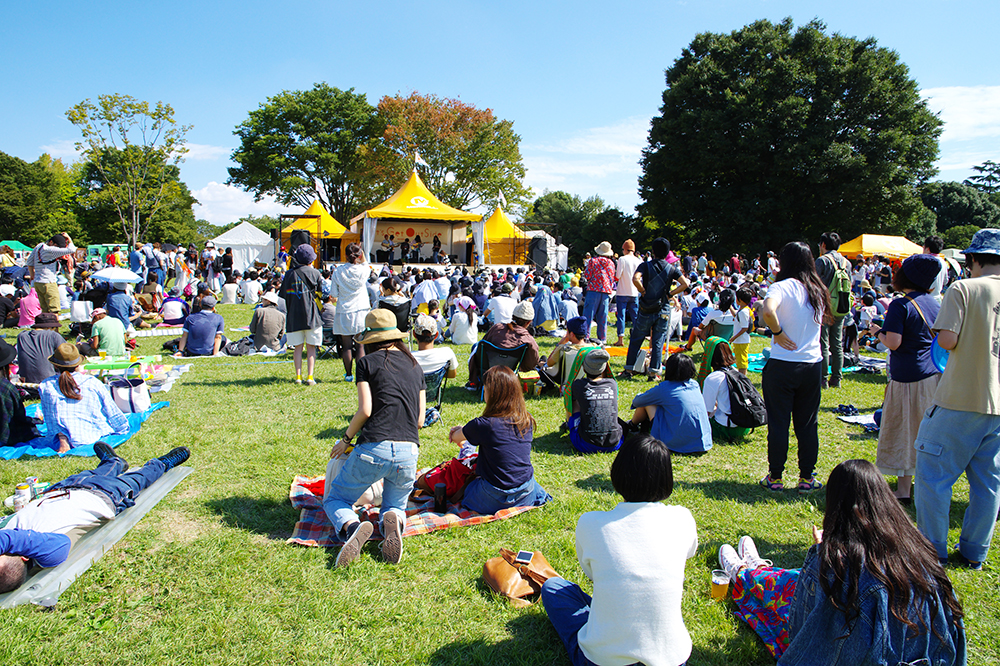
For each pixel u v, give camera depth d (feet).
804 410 14.46
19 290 42.29
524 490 13.21
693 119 120.57
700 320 31.04
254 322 33.30
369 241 85.05
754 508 13.89
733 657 8.82
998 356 10.41
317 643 8.94
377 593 10.23
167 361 30.53
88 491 11.85
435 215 85.97
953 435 10.78
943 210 193.16
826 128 111.24
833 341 25.35
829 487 7.30
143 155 109.81
